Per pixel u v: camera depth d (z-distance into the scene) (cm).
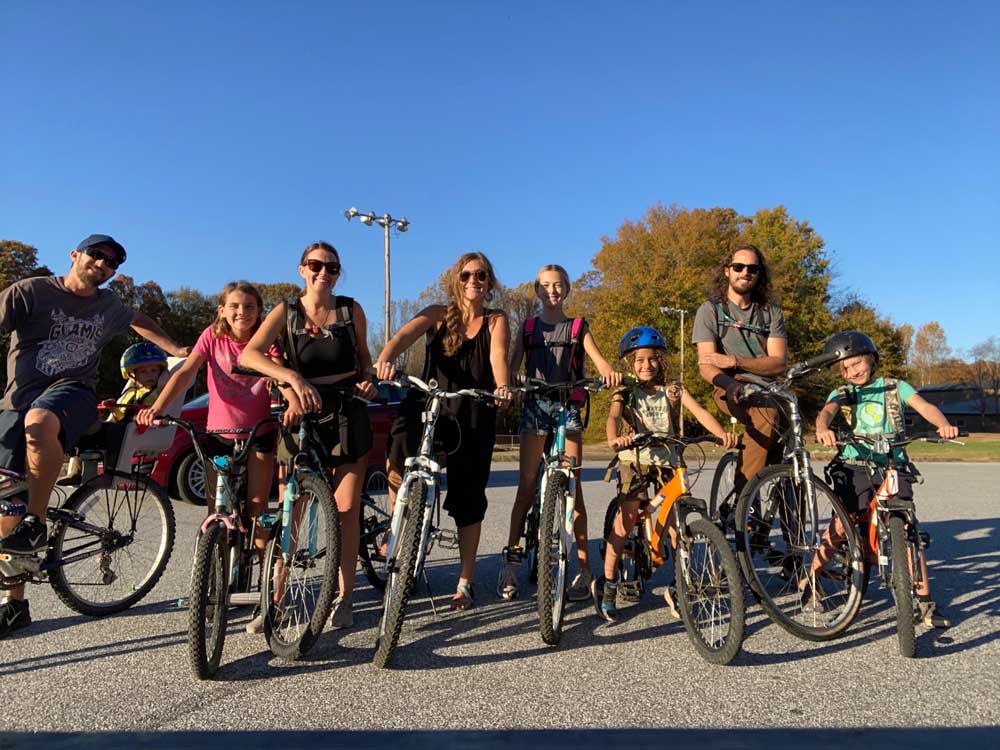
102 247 385
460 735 246
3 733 248
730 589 314
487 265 404
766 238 3969
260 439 382
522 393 391
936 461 2089
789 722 256
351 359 370
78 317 395
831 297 4116
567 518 355
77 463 427
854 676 302
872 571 508
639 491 388
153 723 255
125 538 408
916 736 245
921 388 8838
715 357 451
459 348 409
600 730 250
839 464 418
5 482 368
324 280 366
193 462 786
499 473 1316
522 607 414
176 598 428
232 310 396
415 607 414
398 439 420
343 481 369
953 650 336
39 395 380
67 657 327
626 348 418
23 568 356
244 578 375
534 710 267
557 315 466
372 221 2022
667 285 3806
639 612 403
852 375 409
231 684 293
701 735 246
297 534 335
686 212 4231
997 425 7831
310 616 329
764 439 441
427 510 329
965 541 614
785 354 459
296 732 248
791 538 379
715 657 317
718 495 493
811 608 371
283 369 332
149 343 452
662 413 414
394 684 292
